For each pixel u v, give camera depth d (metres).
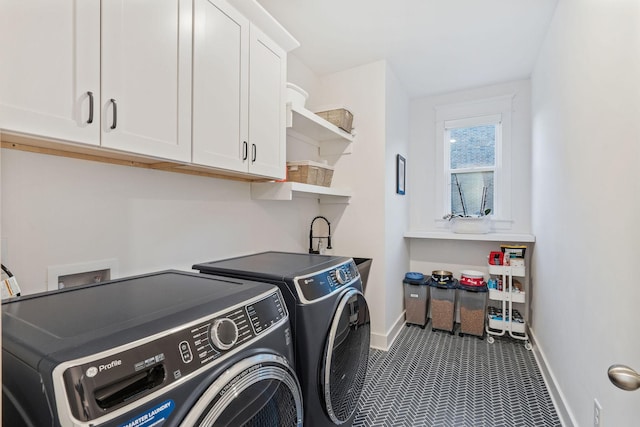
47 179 1.08
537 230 2.64
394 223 2.97
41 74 0.79
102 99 0.92
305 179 2.18
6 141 0.93
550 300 2.13
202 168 1.40
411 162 3.59
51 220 1.09
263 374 0.83
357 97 2.79
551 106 2.12
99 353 0.57
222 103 1.36
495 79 3.08
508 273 2.83
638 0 0.98
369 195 2.74
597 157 1.31
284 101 1.80
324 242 2.87
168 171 1.50
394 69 2.87
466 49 2.51
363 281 2.55
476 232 3.12
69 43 0.85
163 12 1.11
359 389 1.57
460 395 1.98
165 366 0.63
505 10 2.02
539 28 2.21
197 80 1.24
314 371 1.16
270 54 1.67
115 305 0.83
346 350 1.38
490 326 2.92
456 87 3.27
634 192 1.00
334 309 1.29
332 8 2.01
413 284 3.19
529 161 3.06
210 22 1.30
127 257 1.32
